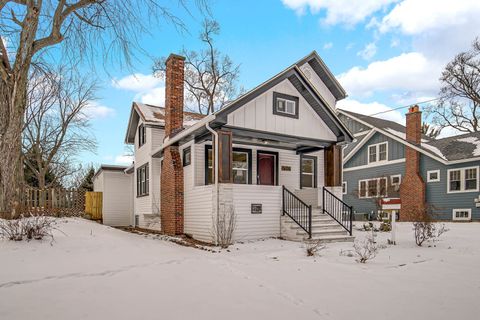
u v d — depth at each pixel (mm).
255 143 13328
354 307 4109
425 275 5852
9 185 8812
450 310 4055
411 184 21938
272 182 14367
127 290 4480
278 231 11719
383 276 5746
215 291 4598
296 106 12203
